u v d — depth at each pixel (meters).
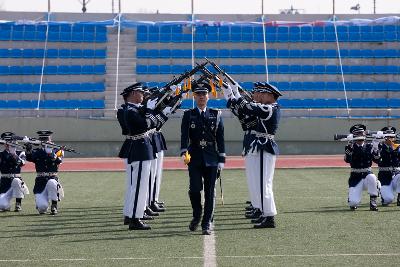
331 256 9.99
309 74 45.47
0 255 10.22
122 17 48.78
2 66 45.25
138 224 12.90
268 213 12.94
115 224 13.71
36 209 16.45
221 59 46.31
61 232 12.59
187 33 47.62
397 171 16.81
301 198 18.45
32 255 10.21
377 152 15.75
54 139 39.03
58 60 45.81
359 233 12.20
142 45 47.03
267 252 10.34
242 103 12.90
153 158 13.34
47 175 15.60
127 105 13.24
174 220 14.31
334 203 17.22
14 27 47.06
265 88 13.30
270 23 48.00
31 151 15.66
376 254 10.13
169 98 13.34
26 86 44.12
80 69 45.28
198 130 12.51
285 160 34.91
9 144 15.99
